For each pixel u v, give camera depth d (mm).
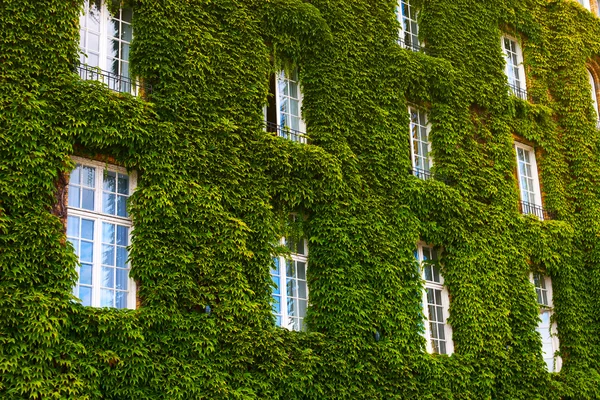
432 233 19484
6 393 12250
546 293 22422
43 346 12797
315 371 15938
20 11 14516
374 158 19078
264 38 18391
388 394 16891
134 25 16328
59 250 13469
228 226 15602
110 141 14711
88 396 12922
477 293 19703
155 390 13773
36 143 13898
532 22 25422
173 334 14336
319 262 17250
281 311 16656
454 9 23047
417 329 18125
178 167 15461
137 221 14742
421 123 21391
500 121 22703
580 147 24531
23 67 14242
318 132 18438
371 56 20281
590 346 22109
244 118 16875
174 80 16125
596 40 27047
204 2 17312
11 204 13344
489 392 18953
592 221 23625
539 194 23578
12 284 12859
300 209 17375
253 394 14758
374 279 17828
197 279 15023
